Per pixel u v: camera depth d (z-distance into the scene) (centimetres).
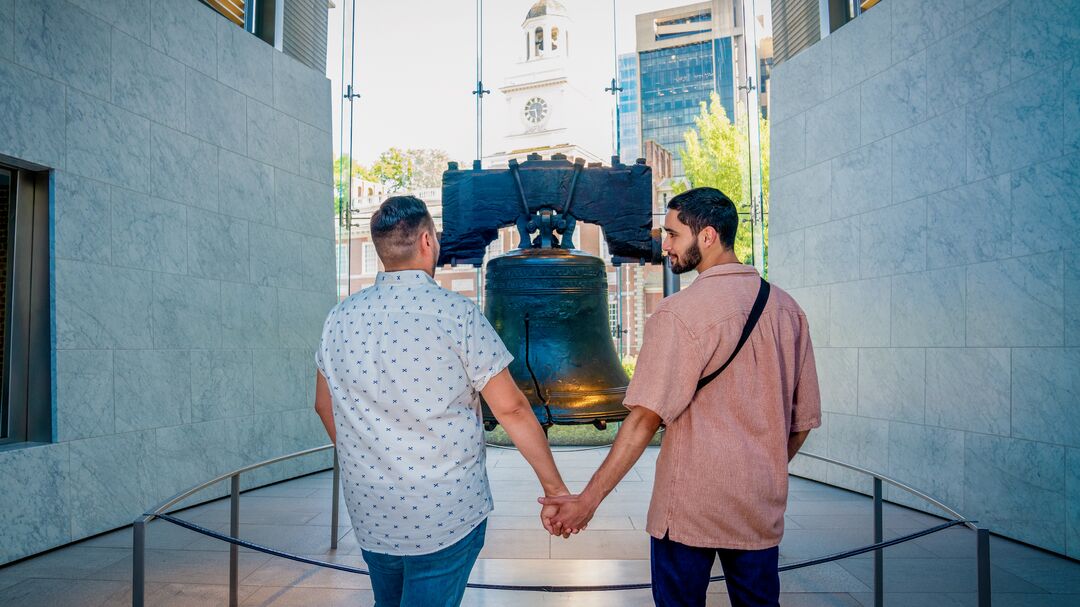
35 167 417
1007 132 429
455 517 155
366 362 154
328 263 696
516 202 240
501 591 335
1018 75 422
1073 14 387
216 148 557
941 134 482
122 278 466
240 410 570
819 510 512
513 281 236
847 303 579
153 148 496
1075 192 384
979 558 206
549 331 235
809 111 628
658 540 173
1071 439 386
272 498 550
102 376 447
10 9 398
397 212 164
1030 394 411
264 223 609
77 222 435
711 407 167
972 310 455
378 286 165
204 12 550
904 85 517
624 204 240
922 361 498
